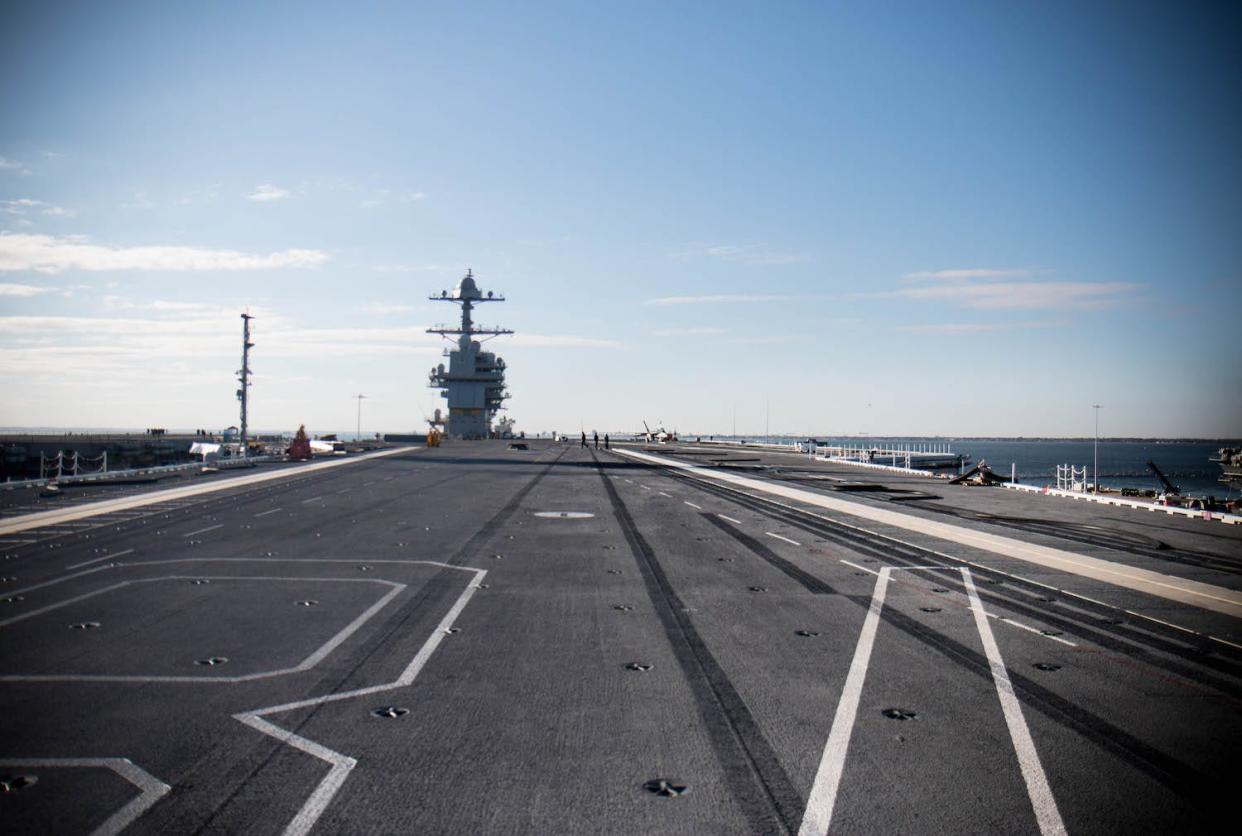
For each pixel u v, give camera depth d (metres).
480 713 7.84
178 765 6.59
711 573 15.38
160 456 69.31
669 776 6.45
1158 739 7.27
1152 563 16.61
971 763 6.73
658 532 21.09
